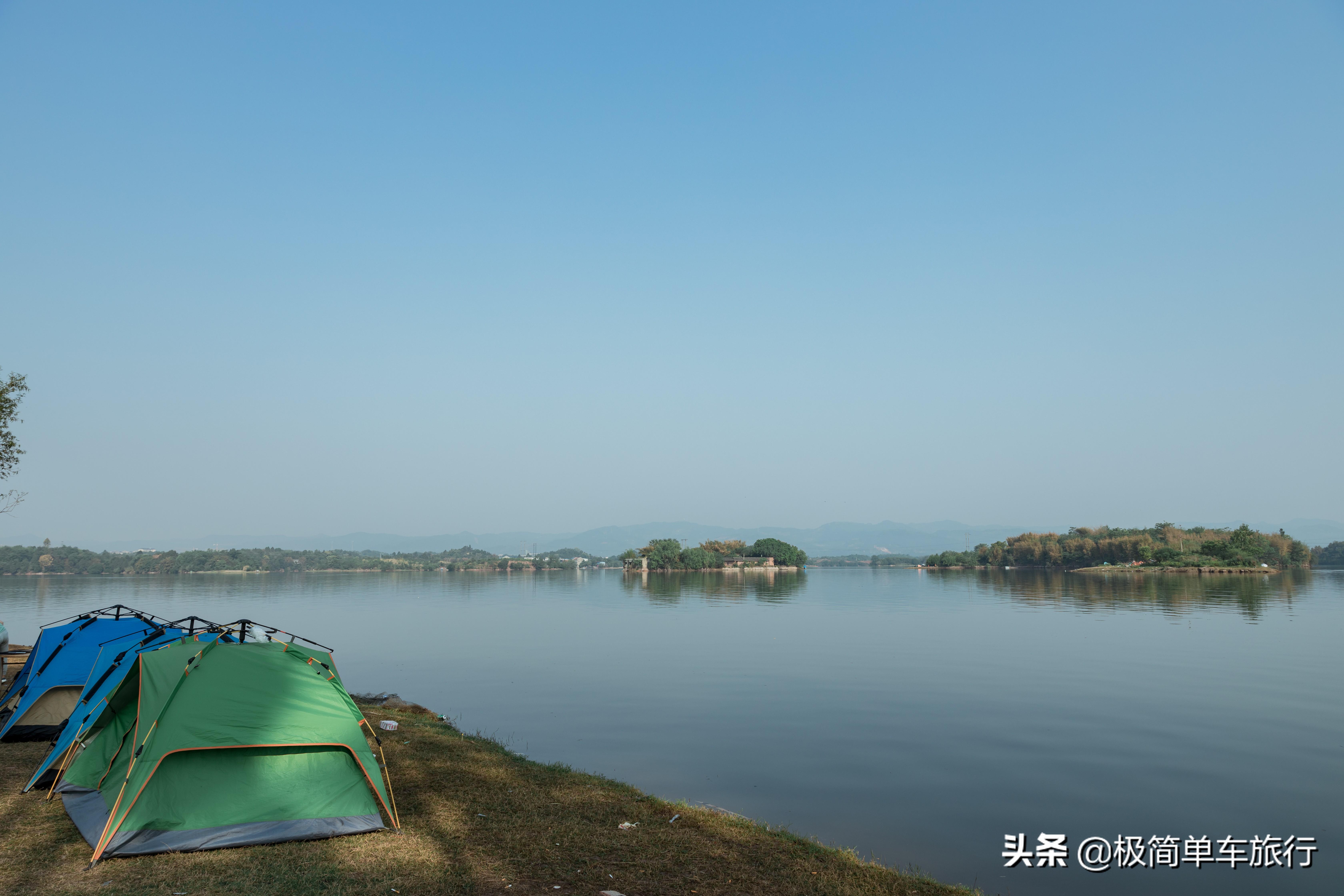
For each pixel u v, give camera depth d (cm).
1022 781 1794
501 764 1673
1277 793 1705
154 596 9250
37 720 1641
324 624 6069
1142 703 2717
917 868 1257
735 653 4184
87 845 1027
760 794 1684
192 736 1073
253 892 891
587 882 985
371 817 1148
